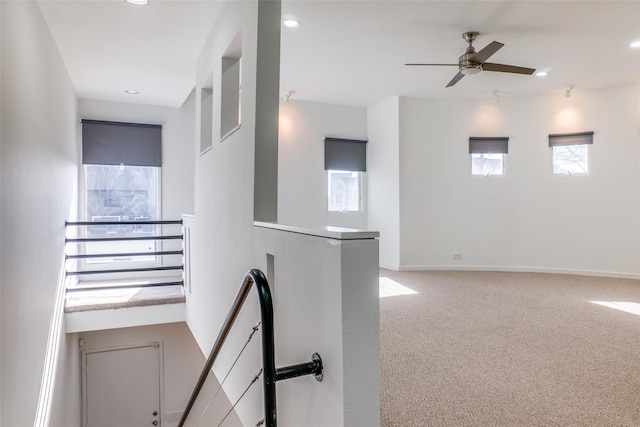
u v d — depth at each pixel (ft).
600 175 18.30
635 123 17.65
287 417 5.53
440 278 17.65
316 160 20.43
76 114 16.25
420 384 7.38
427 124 19.76
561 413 6.38
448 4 10.64
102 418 16.83
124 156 17.78
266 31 7.59
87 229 17.35
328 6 10.68
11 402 6.42
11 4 6.68
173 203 18.70
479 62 12.25
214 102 10.82
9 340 6.31
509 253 19.65
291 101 19.92
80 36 11.12
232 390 8.93
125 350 17.26
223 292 9.68
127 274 17.93
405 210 19.57
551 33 12.35
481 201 19.84
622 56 14.20
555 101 19.01
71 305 13.21
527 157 19.44
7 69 6.39
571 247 18.84
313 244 4.65
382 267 20.49
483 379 7.59
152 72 14.08
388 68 15.46
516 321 11.30
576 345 9.40
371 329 4.08
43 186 9.35
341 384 3.95
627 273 17.85
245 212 7.97
